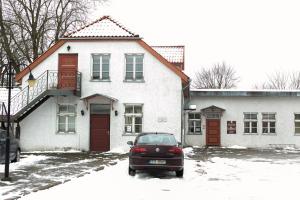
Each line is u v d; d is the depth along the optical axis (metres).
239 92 33.88
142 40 27.41
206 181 13.73
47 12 38.25
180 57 34.16
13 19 36.56
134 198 10.49
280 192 11.59
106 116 27.30
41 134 27.00
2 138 17.75
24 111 25.89
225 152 27.75
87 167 17.44
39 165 18.19
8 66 14.47
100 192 11.32
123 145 26.94
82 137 27.02
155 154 14.36
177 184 12.91
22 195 10.71
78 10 38.97
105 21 28.52
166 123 26.97
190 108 32.75
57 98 27.17
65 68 27.45
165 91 27.16
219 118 34.22
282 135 33.97
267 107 34.22
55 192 11.22
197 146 33.97
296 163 20.12
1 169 16.53
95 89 27.30
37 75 27.30
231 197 10.77
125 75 27.38
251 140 34.00
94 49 27.52
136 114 27.16
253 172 16.33
